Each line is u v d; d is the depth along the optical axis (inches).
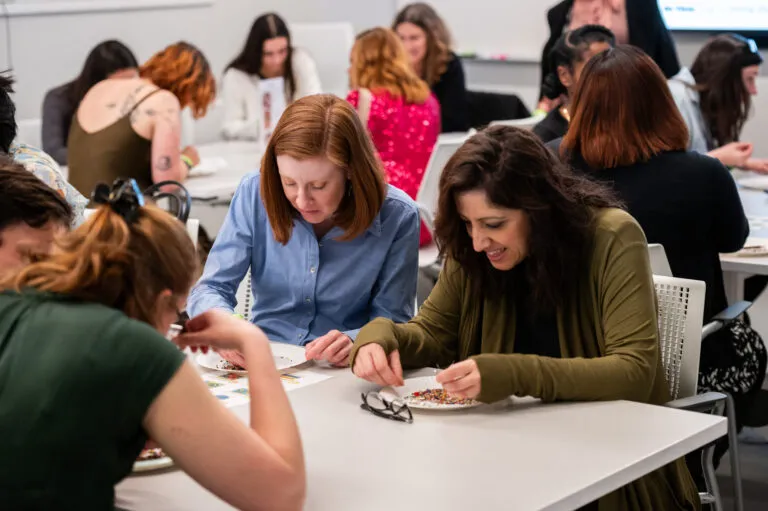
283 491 52.1
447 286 84.6
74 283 51.2
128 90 155.1
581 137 104.0
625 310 75.5
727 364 107.0
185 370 50.3
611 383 72.5
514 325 81.6
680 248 104.8
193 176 165.2
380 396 73.5
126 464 50.5
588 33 136.2
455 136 174.6
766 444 144.9
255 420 55.1
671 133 102.7
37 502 48.4
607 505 71.4
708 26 234.4
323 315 93.7
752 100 219.6
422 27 213.2
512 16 269.4
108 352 49.3
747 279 145.6
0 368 49.8
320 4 277.9
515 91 272.2
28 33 215.5
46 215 61.8
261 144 187.0
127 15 232.5
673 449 64.7
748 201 147.9
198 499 58.3
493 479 59.3
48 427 48.4
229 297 92.7
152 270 52.5
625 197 103.4
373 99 159.6
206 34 251.6
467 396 69.9
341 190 86.0
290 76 219.1
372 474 60.3
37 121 206.5
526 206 73.9
